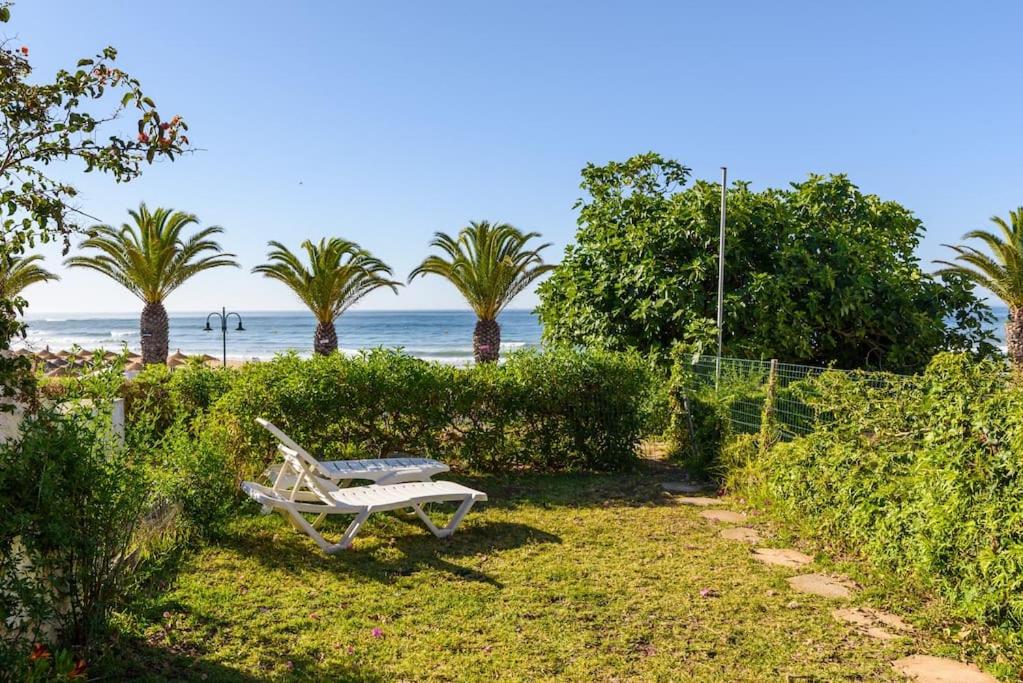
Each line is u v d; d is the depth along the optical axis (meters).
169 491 5.81
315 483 5.95
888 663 4.05
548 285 14.12
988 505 4.21
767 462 7.17
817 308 11.84
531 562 5.76
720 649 4.21
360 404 8.42
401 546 6.13
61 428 3.81
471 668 3.96
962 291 13.19
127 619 4.21
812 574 5.50
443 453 9.03
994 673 3.88
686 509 7.51
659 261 12.30
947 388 4.84
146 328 25.02
